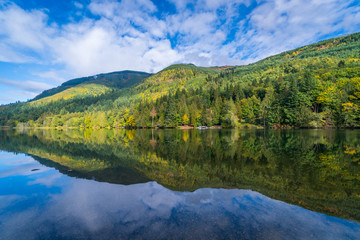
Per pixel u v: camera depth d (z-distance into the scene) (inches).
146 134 1715.1
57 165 461.4
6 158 564.1
